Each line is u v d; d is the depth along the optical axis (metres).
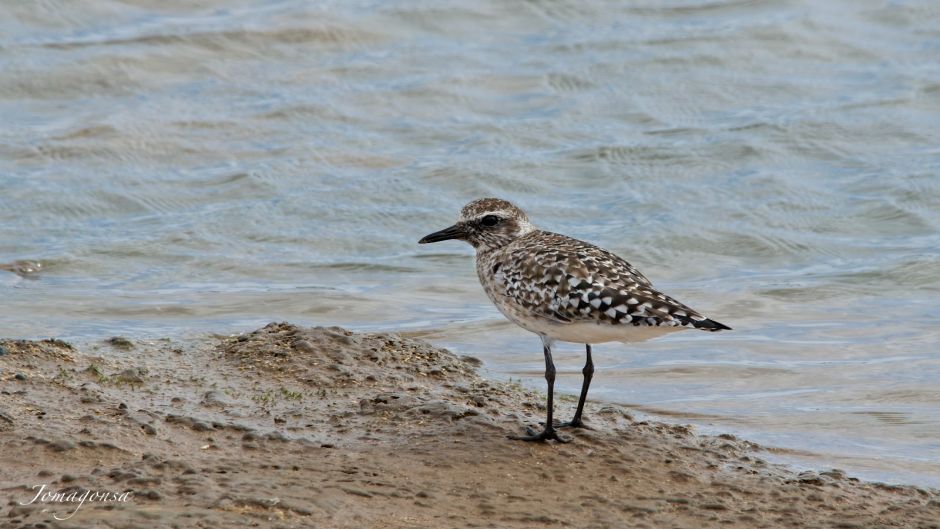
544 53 25.77
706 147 21.89
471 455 10.27
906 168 21.00
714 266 17.86
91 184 19.86
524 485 9.73
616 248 18.31
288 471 9.70
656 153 21.67
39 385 11.37
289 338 13.08
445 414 11.14
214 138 21.66
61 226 18.59
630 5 28.28
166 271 17.17
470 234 11.58
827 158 21.61
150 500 8.88
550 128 22.66
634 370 13.59
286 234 18.61
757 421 12.03
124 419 10.56
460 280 17.23
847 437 11.62
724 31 26.77
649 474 10.13
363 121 22.70
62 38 24.73
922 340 14.66
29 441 9.88
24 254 17.47
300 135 22.00
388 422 11.00
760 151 21.72
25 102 22.59
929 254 17.88
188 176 20.39
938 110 23.38
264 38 25.28
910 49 26.34
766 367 13.75
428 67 24.89
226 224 18.78
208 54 24.62
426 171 20.84
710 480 10.12
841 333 14.96
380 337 13.38
